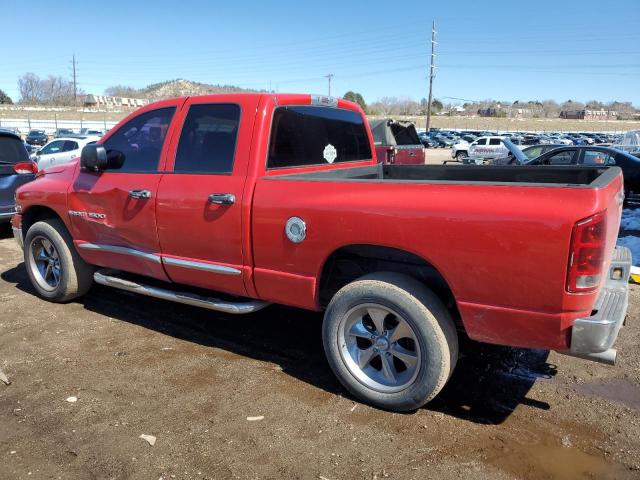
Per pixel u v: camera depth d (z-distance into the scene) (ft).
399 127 51.11
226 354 13.58
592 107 473.67
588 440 9.96
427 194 9.78
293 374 12.51
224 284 12.68
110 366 12.83
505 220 8.98
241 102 12.44
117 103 384.06
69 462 9.22
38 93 368.07
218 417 10.62
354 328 11.18
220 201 12.10
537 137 157.99
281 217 11.35
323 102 14.66
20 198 17.40
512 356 13.55
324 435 10.05
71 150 54.80
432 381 10.21
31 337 14.53
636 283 19.38
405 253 10.51
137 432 10.09
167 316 16.17
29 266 17.57
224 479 8.81
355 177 15.07
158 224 13.39
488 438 10.00
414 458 9.38
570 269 8.63
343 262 12.06
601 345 8.82
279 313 16.51
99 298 17.74
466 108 488.02
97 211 14.88
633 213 34.58
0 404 11.08
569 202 8.61
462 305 9.70
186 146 13.16
